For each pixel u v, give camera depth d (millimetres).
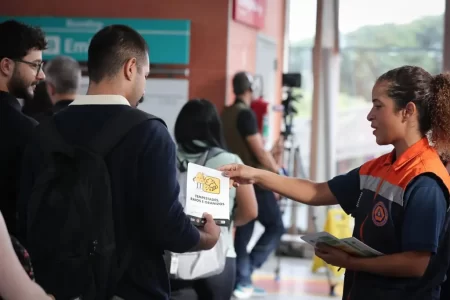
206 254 3252
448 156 2541
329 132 9195
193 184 2643
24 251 1938
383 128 2520
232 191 3605
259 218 6754
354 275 2580
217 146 3545
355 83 9391
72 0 7840
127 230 2332
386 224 2441
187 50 7594
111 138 2332
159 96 7664
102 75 2449
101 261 2279
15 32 2854
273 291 7035
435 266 2430
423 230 2348
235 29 7891
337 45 9273
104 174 2295
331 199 2805
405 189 2418
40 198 2330
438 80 2504
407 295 2430
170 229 2324
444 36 9000
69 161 2340
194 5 7688
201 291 3391
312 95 9266
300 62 9609
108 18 7680
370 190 2555
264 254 6797
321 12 9234
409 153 2475
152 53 7629
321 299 6750
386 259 2395
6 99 2822
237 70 7996
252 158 6477
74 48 7660
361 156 9430
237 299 6609
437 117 2477
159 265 2418
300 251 8891
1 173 2756
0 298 1791
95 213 2283
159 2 7734
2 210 2766
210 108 3547
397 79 2494
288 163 8102
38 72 2932
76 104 2441
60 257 2309
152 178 2312
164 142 2357
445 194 2414
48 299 1839
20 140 2785
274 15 9266
